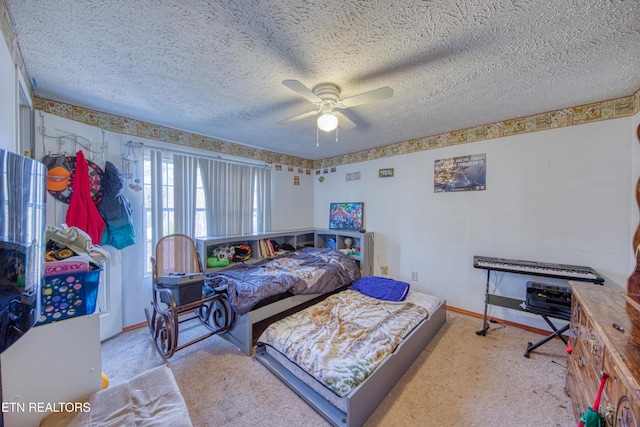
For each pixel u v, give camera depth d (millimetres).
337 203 4340
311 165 4746
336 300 2576
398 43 1445
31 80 1870
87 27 1324
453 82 1887
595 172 2289
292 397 1686
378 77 1818
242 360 2090
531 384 1813
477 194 2920
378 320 2152
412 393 1727
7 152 726
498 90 2018
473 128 2928
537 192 2562
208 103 2283
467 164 2977
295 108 2398
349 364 1598
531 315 2627
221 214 3395
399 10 1196
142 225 2738
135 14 1232
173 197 2963
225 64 1672
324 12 1211
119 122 2574
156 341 2266
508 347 2291
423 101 2217
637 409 793
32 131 2064
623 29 1312
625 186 2166
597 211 2289
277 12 1212
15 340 766
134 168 2672
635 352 870
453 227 3109
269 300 2408
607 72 1751
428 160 3303
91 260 1266
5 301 722
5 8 1169
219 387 1776
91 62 1651
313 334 1953
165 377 1260
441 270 3219
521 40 1414
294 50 1517
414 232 3449
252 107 2373
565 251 2438
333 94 1921
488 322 2787
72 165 2213
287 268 3059
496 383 1826
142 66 1701
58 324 1094
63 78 1851
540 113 2514
